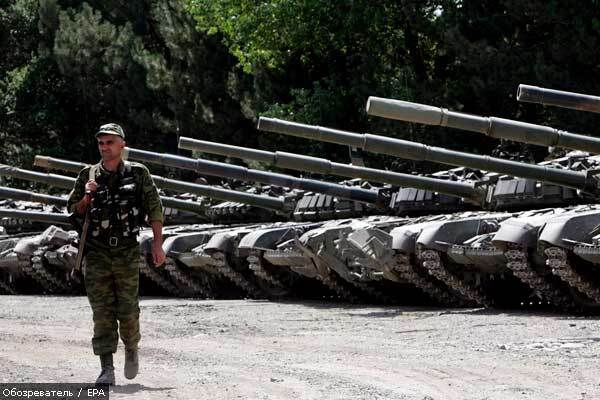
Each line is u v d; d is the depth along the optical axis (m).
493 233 30.61
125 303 16.30
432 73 65.62
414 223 33.88
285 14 64.62
